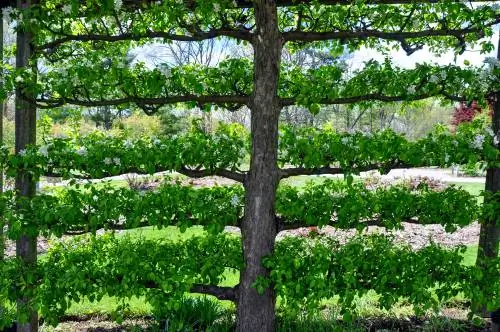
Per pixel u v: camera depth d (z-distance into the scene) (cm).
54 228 349
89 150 356
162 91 378
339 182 384
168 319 407
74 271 346
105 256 386
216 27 389
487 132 369
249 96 367
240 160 373
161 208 350
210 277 362
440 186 1215
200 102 370
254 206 357
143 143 368
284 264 341
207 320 415
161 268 356
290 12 433
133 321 450
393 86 364
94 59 368
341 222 360
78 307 475
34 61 360
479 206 376
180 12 344
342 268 352
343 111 1356
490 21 365
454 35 363
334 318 430
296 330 409
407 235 811
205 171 360
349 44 423
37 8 349
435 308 334
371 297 497
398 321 445
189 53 1420
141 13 387
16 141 369
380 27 389
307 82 383
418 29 401
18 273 356
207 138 366
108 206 346
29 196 370
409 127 2030
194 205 349
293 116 1265
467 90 375
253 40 356
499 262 366
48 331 424
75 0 336
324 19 390
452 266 357
